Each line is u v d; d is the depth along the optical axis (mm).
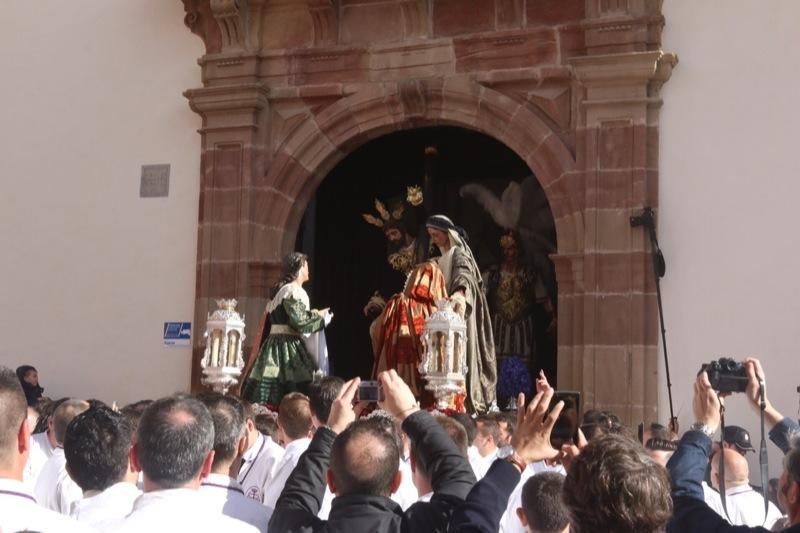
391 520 3512
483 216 13594
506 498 3451
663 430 6137
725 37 10531
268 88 11781
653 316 10359
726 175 10367
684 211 10430
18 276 12617
